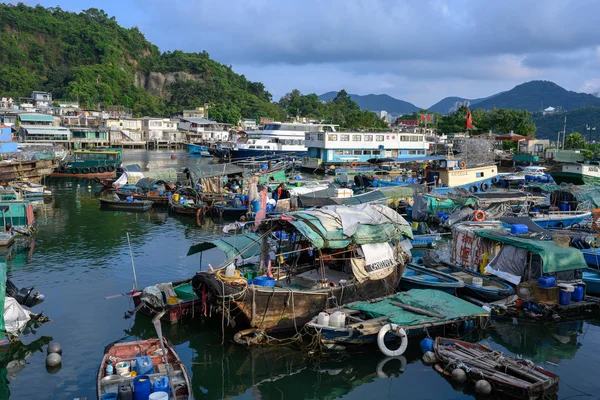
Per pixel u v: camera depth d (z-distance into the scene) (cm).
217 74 19688
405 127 12912
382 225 2259
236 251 2238
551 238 2639
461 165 5616
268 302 1911
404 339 1838
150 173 5481
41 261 2975
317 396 1667
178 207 4497
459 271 2672
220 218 4369
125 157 9738
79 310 2256
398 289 2491
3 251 3175
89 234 3675
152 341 1716
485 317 2066
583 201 4238
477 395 1612
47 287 2534
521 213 3966
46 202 4981
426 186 4753
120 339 1991
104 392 1445
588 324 2195
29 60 15400
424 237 3475
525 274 2380
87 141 10481
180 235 3722
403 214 4409
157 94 18188
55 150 6725
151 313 2139
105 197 5294
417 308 1978
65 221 4109
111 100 14750
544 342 2023
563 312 2288
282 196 4678
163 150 11969
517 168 7825
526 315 2223
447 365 1747
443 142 10869
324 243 2075
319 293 1998
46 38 16425
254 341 1908
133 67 18300
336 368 1811
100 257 3086
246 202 4541
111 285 2586
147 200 4828
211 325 2117
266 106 18125
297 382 1742
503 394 1584
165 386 1418
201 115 15112
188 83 17275
